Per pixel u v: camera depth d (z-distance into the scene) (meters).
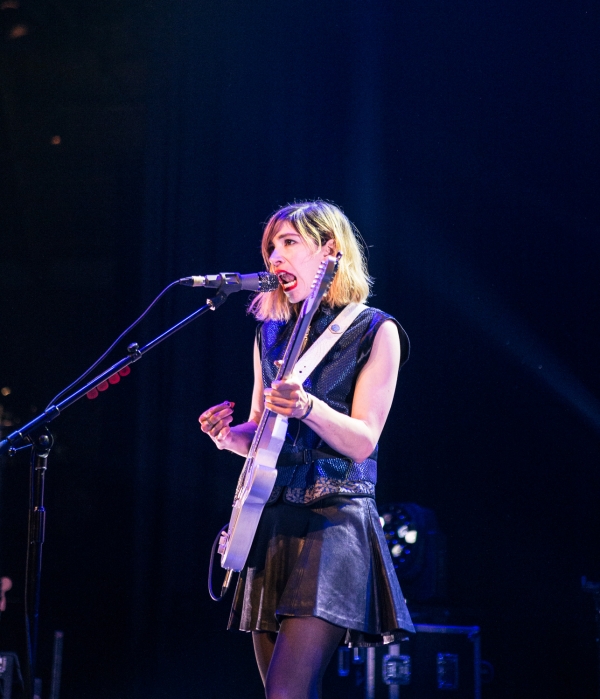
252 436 3.21
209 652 7.87
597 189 7.39
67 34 9.19
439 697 5.10
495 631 7.40
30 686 3.45
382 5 8.16
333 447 2.70
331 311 3.06
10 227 9.79
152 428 8.36
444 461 7.87
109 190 9.63
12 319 9.69
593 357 7.37
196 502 8.16
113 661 8.34
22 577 8.97
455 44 7.96
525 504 7.58
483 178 7.86
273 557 2.81
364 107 8.20
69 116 9.55
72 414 9.25
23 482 9.29
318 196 8.27
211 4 8.66
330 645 2.68
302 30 8.42
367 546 2.78
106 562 8.72
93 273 9.67
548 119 7.60
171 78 8.72
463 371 7.88
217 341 8.38
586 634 7.17
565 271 7.51
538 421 7.60
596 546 7.22
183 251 8.47
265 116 8.48
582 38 7.44
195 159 8.57
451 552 7.70
